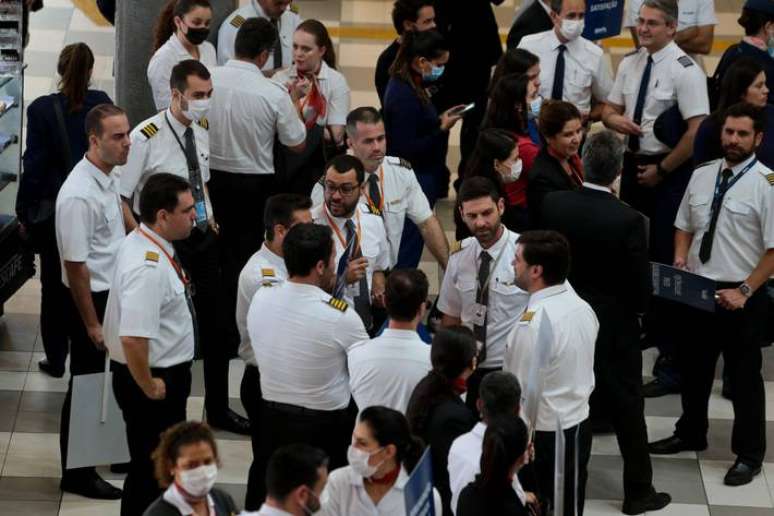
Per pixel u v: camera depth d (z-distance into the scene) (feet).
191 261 64.49
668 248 75.61
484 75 85.71
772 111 69.05
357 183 57.41
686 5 84.17
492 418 42.98
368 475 42.01
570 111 63.05
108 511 59.57
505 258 56.80
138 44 82.43
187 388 55.72
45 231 67.10
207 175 66.28
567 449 52.90
